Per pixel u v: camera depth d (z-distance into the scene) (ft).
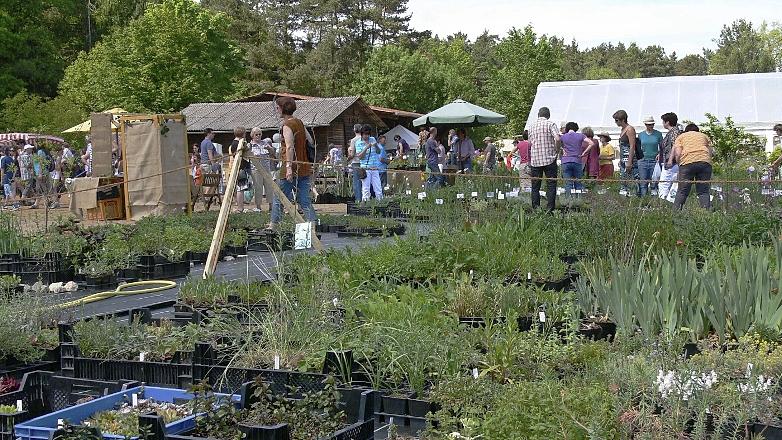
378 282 30.58
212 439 17.31
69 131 109.50
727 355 21.84
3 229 45.11
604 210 42.75
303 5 262.06
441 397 19.85
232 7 252.42
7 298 30.09
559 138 55.31
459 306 27.96
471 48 376.89
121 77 171.94
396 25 262.47
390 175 83.66
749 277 25.20
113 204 68.74
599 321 26.63
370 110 147.64
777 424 17.90
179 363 23.00
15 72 183.32
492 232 37.04
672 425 17.11
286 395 20.80
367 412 18.76
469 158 82.94
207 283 31.96
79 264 41.16
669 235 38.65
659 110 112.78
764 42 354.54
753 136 89.35
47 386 21.63
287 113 43.04
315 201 83.76
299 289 27.96
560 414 16.08
